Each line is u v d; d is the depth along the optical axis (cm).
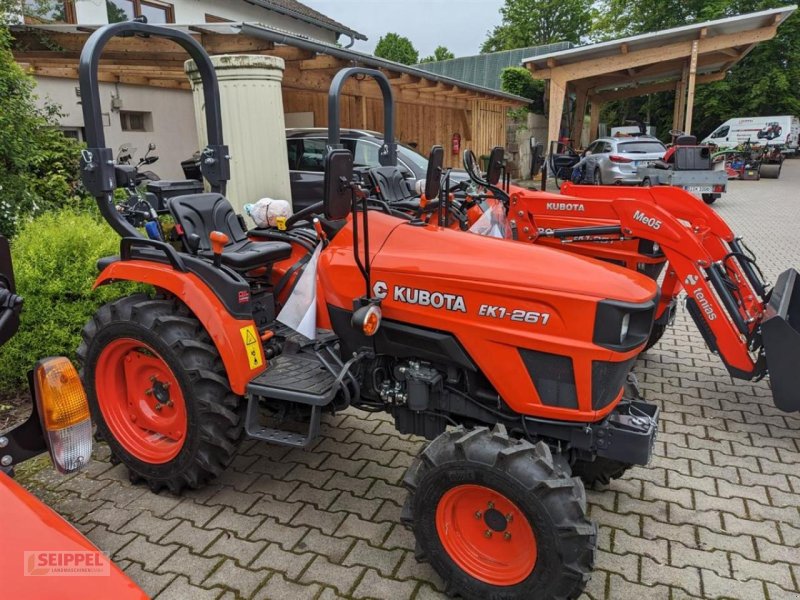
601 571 261
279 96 641
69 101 849
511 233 491
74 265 414
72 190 623
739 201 1512
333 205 235
